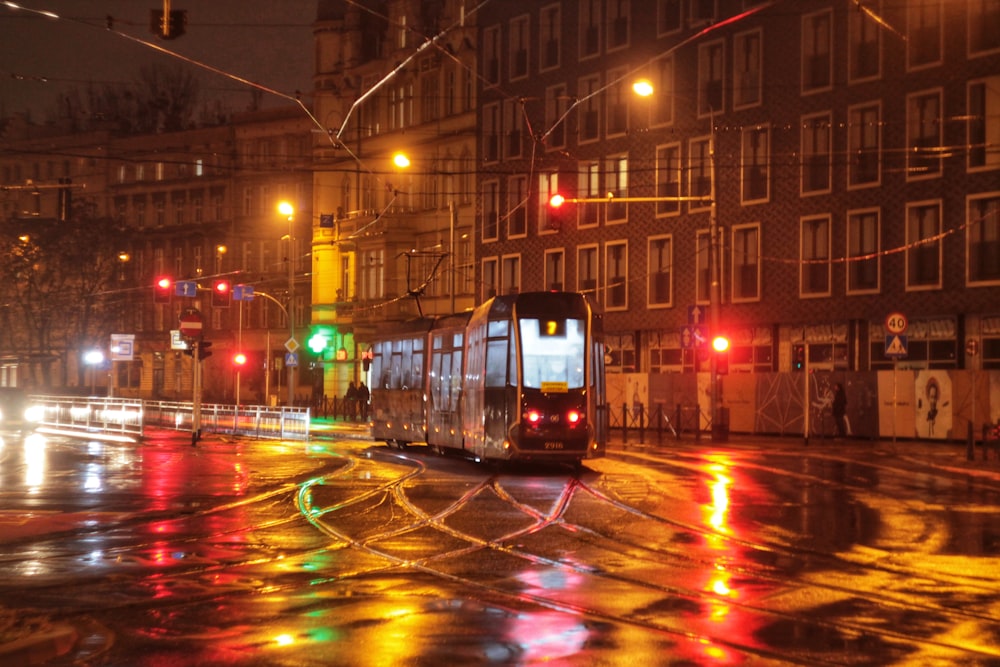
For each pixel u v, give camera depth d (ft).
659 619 34.01
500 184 214.07
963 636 32.01
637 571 43.24
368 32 257.96
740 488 77.56
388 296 236.63
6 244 269.23
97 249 277.44
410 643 30.60
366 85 251.39
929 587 39.88
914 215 154.61
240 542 51.62
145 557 47.14
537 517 61.00
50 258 271.28
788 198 168.14
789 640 31.24
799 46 166.71
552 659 28.78
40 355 224.94
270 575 42.45
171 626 33.30
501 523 58.54
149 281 322.34
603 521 59.26
